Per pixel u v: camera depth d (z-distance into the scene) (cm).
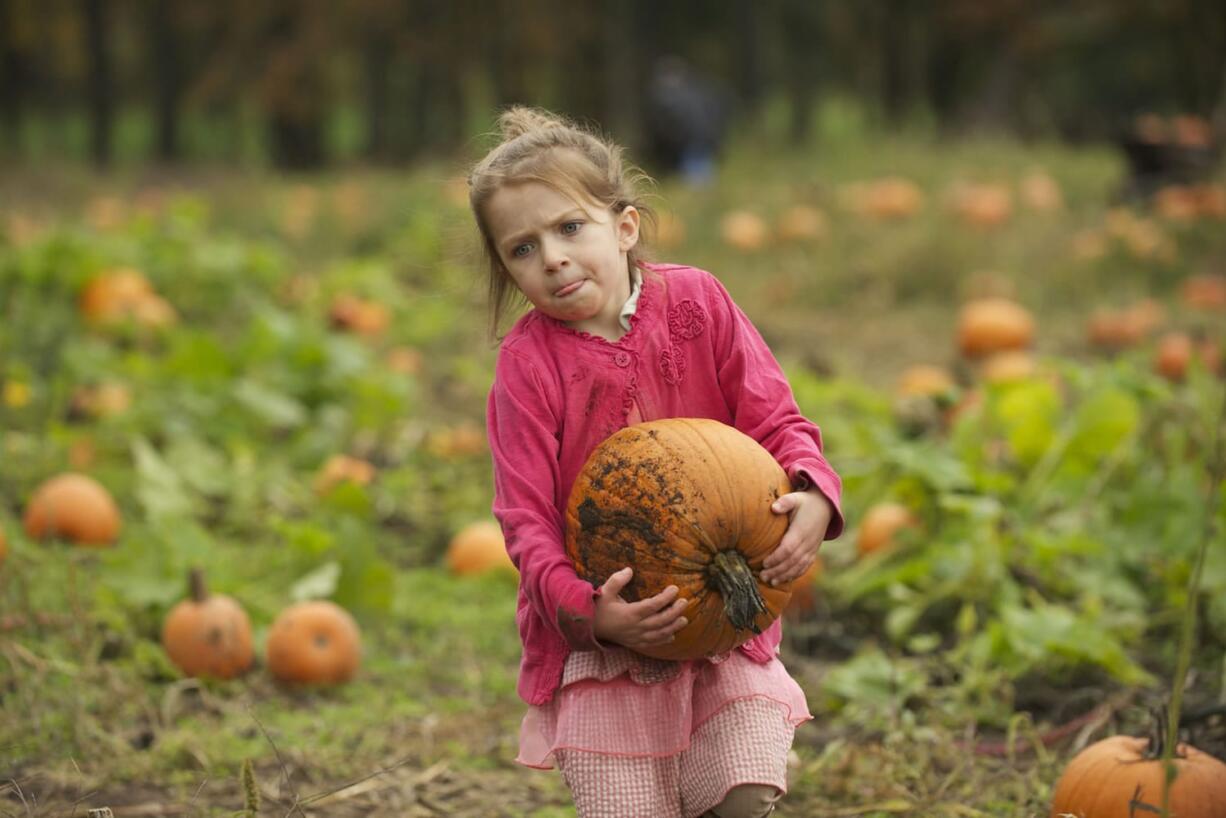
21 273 1964
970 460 1237
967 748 873
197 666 1015
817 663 1070
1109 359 1995
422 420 1753
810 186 3284
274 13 6738
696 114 4138
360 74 7988
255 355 1719
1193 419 1242
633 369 630
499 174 609
